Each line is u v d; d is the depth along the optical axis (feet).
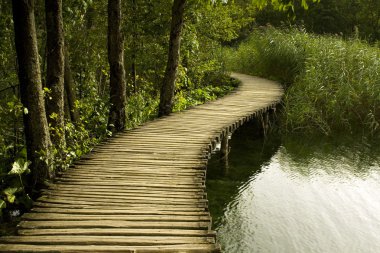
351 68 46.32
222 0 25.36
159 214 14.75
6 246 12.15
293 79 54.08
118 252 11.91
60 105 21.06
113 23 28.09
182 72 43.50
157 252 11.95
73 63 34.86
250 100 41.68
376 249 19.31
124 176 18.72
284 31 69.72
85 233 13.14
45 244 12.42
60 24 20.67
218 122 30.83
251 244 19.49
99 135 28.55
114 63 28.68
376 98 43.34
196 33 47.57
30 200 17.90
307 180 28.40
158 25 40.27
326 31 103.09
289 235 20.51
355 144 38.14
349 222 22.08
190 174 19.12
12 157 20.84
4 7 26.30
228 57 76.07
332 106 42.80
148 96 42.27
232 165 31.45
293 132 41.83
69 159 21.53
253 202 24.49
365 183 27.89
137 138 25.76
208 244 12.50
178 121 31.27
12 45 27.71
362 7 103.30
